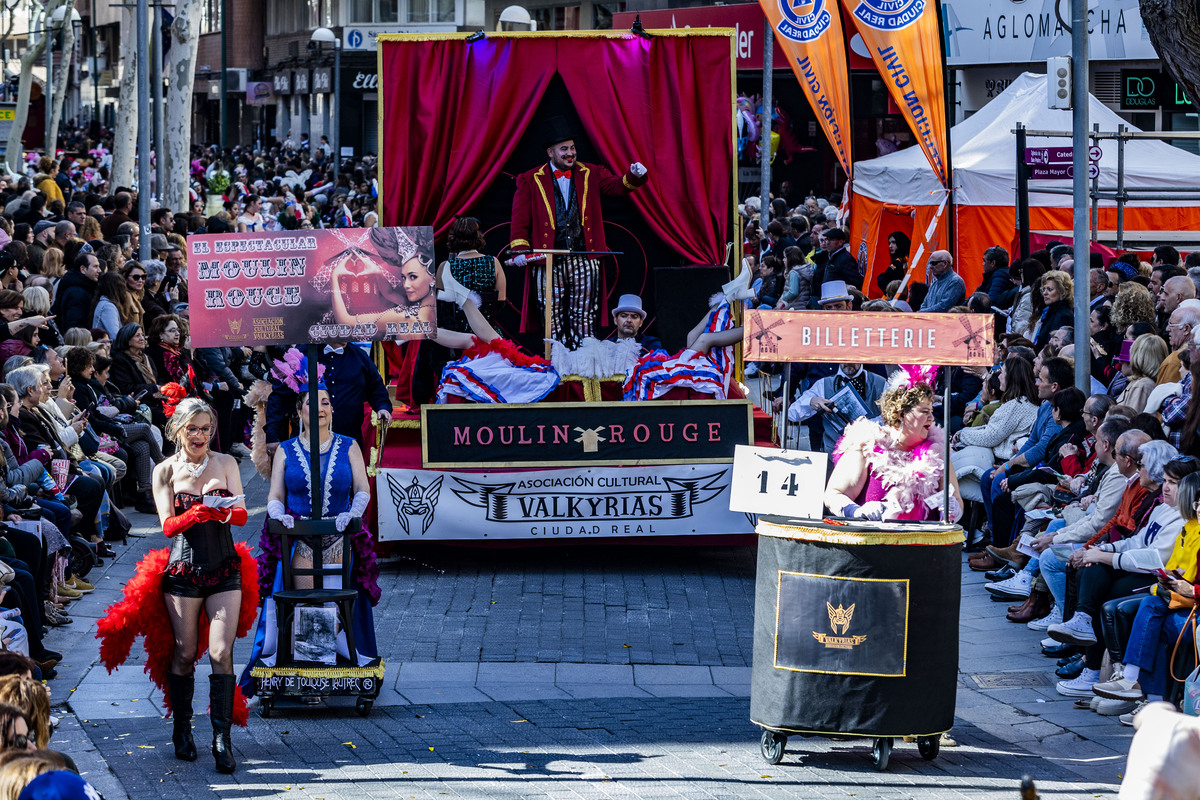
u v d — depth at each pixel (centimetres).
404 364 2662
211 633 1558
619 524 2464
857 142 6662
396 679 1886
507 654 2000
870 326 1598
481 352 2511
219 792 1451
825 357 1605
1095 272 2930
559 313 2692
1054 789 1466
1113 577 1802
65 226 3756
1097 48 5206
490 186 2759
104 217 4900
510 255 2723
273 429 2167
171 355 3116
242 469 3416
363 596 1803
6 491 1947
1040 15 5347
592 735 1655
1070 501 2167
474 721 1709
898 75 3838
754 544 2500
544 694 1828
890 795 1448
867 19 3828
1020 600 2283
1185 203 4228
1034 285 3095
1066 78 2311
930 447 1659
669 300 2605
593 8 10162
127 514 2900
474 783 1479
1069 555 1966
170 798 1434
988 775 1521
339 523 1741
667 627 2145
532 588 2373
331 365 2275
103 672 1903
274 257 1697
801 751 1603
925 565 1520
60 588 2227
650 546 2681
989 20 5534
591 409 2461
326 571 1767
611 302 2830
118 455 2766
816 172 6831
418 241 1725
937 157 3916
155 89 5528
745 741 1641
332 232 1705
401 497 2431
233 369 3372
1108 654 1777
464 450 2438
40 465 2177
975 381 2897
